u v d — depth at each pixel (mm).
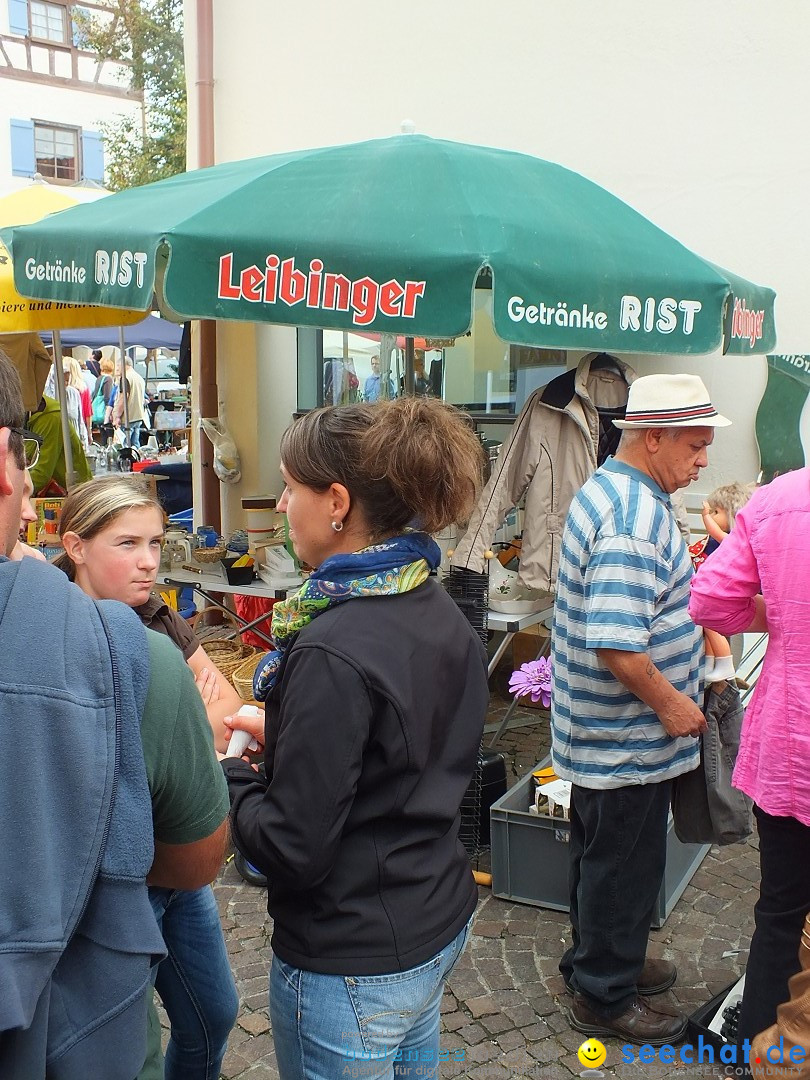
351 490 1565
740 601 2168
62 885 999
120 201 3891
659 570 2410
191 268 3020
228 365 6750
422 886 1511
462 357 5992
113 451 11875
